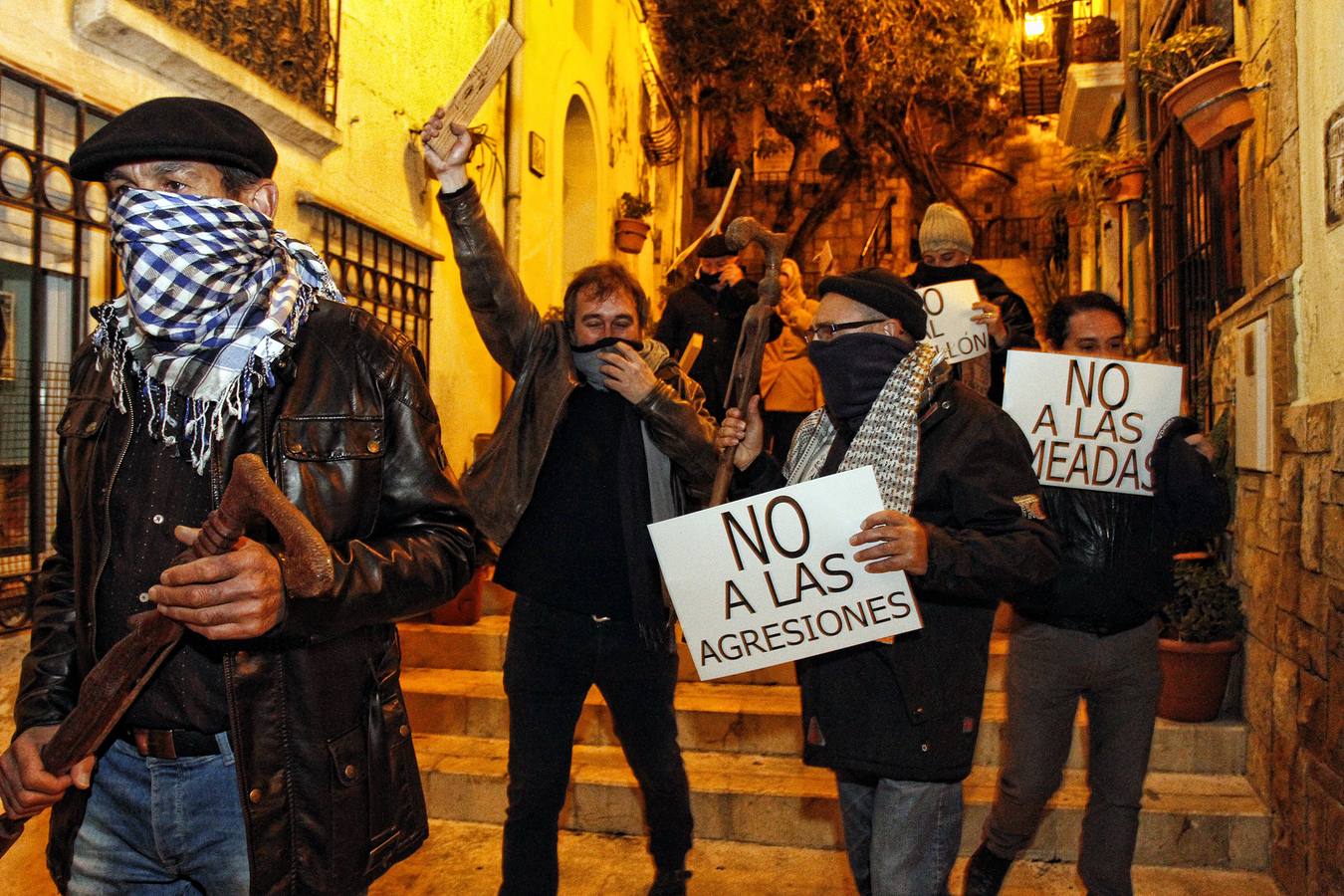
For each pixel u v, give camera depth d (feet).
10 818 4.67
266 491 3.88
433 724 14.03
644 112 37.06
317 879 4.68
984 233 49.47
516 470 9.02
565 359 9.29
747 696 14.14
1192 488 8.44
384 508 5.10
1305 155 10.28
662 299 35.47
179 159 4.85
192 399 4.74
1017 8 41.70
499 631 15.21
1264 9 11.62
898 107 43.45
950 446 6.91
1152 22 19.81
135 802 4.92
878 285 7.26
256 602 3.94
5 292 8.55
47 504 9.01
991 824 9.07
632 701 9.02
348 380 5.02
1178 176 17.53
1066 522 8.48
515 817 8.54
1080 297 9.73
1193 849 11.33
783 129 45.78
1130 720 8.48
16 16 8.50
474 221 9.26
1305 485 10.12
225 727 4.80
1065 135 28.37
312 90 13.17
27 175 8.77
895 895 6.66
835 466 7.34
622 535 8.86
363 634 5.10
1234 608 12.60
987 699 13.62
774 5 39.75
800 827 11.93
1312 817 9.73
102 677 4.24
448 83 18.34
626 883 11.02
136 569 4.86
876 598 6.61
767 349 16.21
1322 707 9.52
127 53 9.86
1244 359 12.41
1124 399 8.73
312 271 5.43
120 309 5.16
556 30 24.63
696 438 8.77
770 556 6.80
